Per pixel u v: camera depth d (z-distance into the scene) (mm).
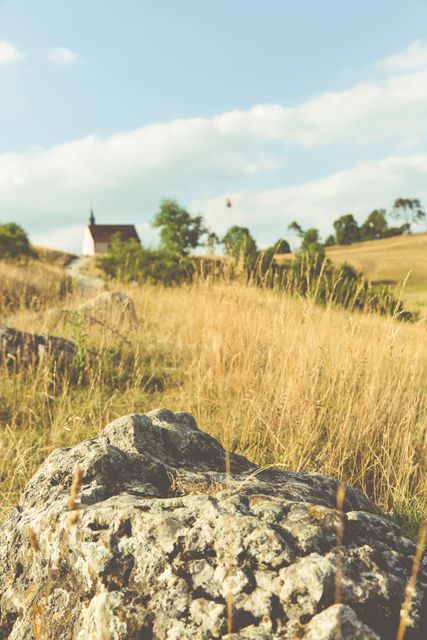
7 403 5320
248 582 1707
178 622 1686
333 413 4602
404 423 4336
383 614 1611
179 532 1872
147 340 7605
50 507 2199
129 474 2373
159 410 2965
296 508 1960
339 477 3859
